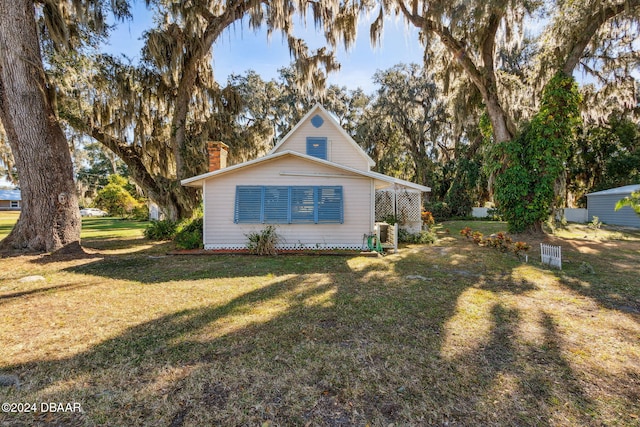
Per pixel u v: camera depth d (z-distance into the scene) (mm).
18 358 2664
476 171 20875
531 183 10758
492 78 11227
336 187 8656
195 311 3824
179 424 1892
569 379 2383
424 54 12836
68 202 8078
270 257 7734
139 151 12703
